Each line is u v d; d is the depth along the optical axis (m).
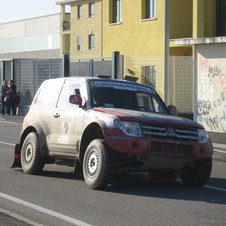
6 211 8.73
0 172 13.31
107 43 49.88
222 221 8.48
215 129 25.86
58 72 36.41
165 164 11.00
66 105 12.36
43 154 12.70
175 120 11.19
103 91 12.20
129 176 13.32
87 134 11.42
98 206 9.37
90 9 60.00
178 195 10.75
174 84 33.31
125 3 47.12
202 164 11.66
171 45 39.97
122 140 10.50
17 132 25.23
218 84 25.67
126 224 8.12
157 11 43.34
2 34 110.81
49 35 97.94
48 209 9.03
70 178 12.59
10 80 38.91
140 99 12.50
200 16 37.53
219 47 25.58
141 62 32.50
